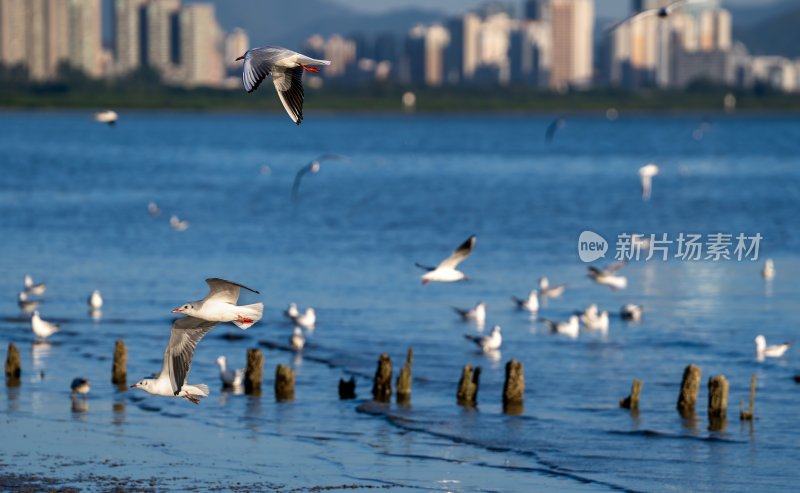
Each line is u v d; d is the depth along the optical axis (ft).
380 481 90.27
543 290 179.63
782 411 112.98
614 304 179.83
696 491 89.66
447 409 112.98
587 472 93.76
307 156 573.74
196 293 184.96
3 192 366.02
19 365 122.72
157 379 77.25
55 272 205.87
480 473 92.99
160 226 283.38
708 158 553.64
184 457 95.04
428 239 259.80
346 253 235.61
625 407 113.91
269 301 178.29
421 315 167.32
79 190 379.76
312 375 127.54
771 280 199.93
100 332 150.61
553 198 359.25
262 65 49.52
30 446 97.14
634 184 410.93
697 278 203.51
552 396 118.93
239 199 356.18
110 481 88.12
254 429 104.47
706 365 135.64
